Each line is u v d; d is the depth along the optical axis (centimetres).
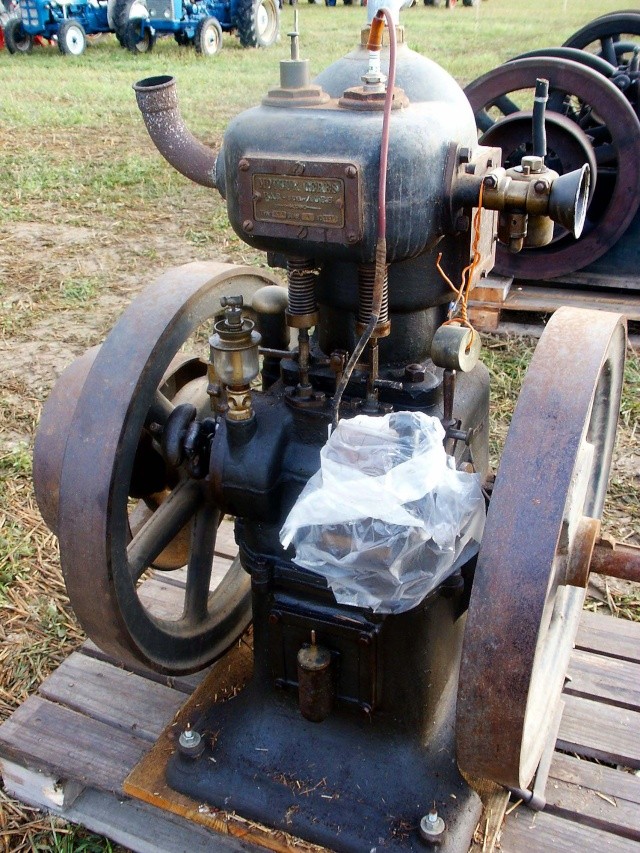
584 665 167
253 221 109
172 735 147
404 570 115
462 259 121
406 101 105
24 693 177
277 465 124
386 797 134
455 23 1162
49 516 144
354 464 112
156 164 557
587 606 196
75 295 370
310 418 125
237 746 142
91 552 118
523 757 107
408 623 127
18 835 151
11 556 214
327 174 101
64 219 462
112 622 124
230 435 123
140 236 438
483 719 100
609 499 234
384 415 118
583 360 103
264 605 136
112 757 149
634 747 152
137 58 946
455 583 127
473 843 132
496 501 97
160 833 144
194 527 152
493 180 104
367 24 114
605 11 1260
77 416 118
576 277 327
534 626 95
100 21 1012
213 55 970
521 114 290
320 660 129
